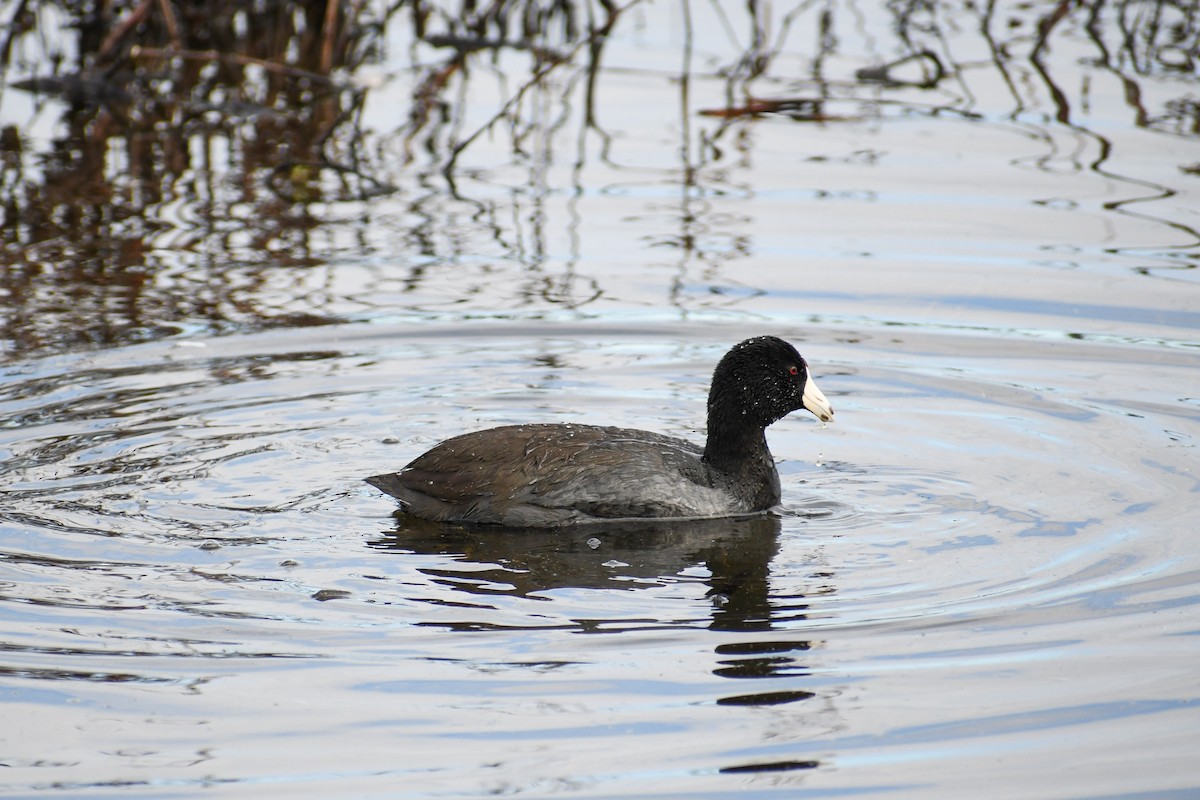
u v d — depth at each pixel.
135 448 12.66
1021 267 16.92
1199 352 14.75
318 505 11.77
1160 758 7.98
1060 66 24.06
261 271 17.06
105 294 16.31
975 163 20.17
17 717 8.45
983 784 7.75
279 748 8.16
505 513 11.70
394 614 9.88
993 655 9.20
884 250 17.52
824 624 9.72
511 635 9.57
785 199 19.16
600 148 21.19
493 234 18.20
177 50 23.22
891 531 11.41
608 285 16.70
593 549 11.19
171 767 7.97
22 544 10.80
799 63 24.61
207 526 11.27
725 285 16.66
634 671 9.06
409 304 16.22
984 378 14.45
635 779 7.85
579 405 13.98
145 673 8.98
